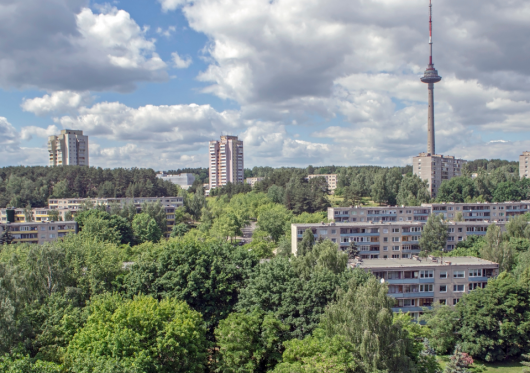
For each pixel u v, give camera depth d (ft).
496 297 212.43
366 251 405.80
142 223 489.67
